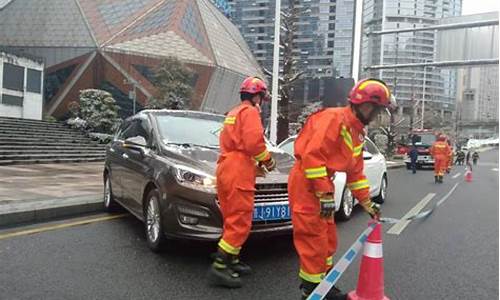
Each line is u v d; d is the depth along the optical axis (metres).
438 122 52.34
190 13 56.56
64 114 49.69
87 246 5.90
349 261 3.71
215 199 5.14
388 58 27.64
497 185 16.41
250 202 4.66
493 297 4.48
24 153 18.97
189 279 4.79
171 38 52.72
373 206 3.95
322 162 3.64
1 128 23.58
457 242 6.65
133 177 6.55
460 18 22.64
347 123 3.70
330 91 13.73
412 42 27.25
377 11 27.83
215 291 4.49
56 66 49.97
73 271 4.94
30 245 5.89
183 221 5.24
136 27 52.75
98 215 7.84
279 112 20.16
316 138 3.63
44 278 4.71
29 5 53.44
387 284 4.80
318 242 3.84
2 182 10.73
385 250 6.14
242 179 4.61
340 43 25.77
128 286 4.55
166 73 39.78
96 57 49.34
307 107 19.58
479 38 22.08
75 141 25.05
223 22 63.25
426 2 27.73
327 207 3.65
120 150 7.42
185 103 39.12
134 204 6.55
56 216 7.59
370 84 3.68
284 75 20.38
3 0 56.06
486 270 5.32
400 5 27.45
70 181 11.42
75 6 52.72
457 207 10.14
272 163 4.70
